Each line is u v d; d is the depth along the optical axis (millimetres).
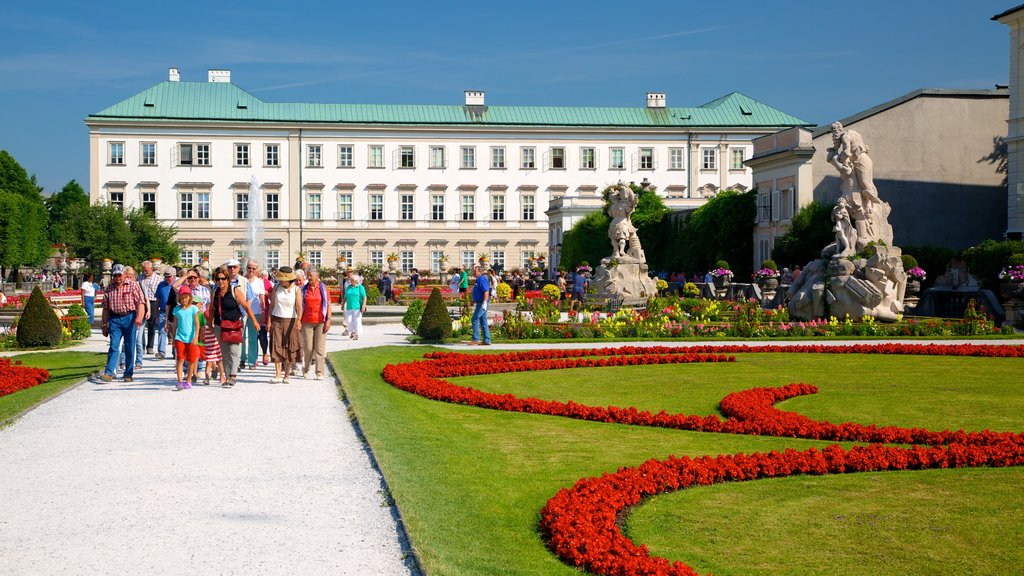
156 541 8164
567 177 102188
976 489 10219
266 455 11516
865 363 22281
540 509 9383
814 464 11039
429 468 10758
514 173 102000
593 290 43688
